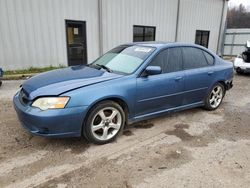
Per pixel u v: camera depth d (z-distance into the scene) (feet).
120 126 12.03
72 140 11.83
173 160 10.27
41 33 32.19
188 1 51.08
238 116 16.17
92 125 11.02
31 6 30.60
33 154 10.48
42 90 10.54
